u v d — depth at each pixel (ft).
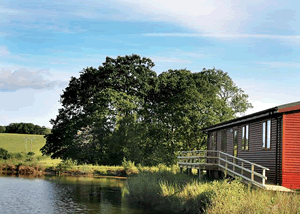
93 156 196.85
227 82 231.30
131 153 197.67
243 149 98.37
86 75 211.20
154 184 88.43
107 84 208.74
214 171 111.45
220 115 204.03
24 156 223.30
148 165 194.08
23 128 442.09
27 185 118.11
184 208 71.41
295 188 75.92
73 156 195.62
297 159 77.10
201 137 196.34
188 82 210.18
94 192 105.09
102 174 169.07
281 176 76.23
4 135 397.19
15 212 73.36
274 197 61.57
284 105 76.07
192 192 74.18
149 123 206.39
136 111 209.26
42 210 75.92
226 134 116.57
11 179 136.36
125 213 73.46
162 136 201.26
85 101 213.05
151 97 218.18
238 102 232.94
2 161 182.50
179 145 197.88
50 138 211.00
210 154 135.44
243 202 60.49
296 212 55.16
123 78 206.59
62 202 86.33
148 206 81.97
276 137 79.00
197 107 196.34
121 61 213.87
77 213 73.31
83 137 201.16
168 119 200.54
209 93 206.39
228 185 68.85
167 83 213.25
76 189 111.45
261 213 56.80
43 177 149.79
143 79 208.33
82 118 200.03
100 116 196.44
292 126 78.02
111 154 199.11
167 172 110.11
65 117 214.28
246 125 97.30
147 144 204.33
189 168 112.16
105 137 199.11
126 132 199.21
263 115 82.69
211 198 65.10
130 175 164.45
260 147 87.40
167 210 75.82
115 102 199.41
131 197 92.53
